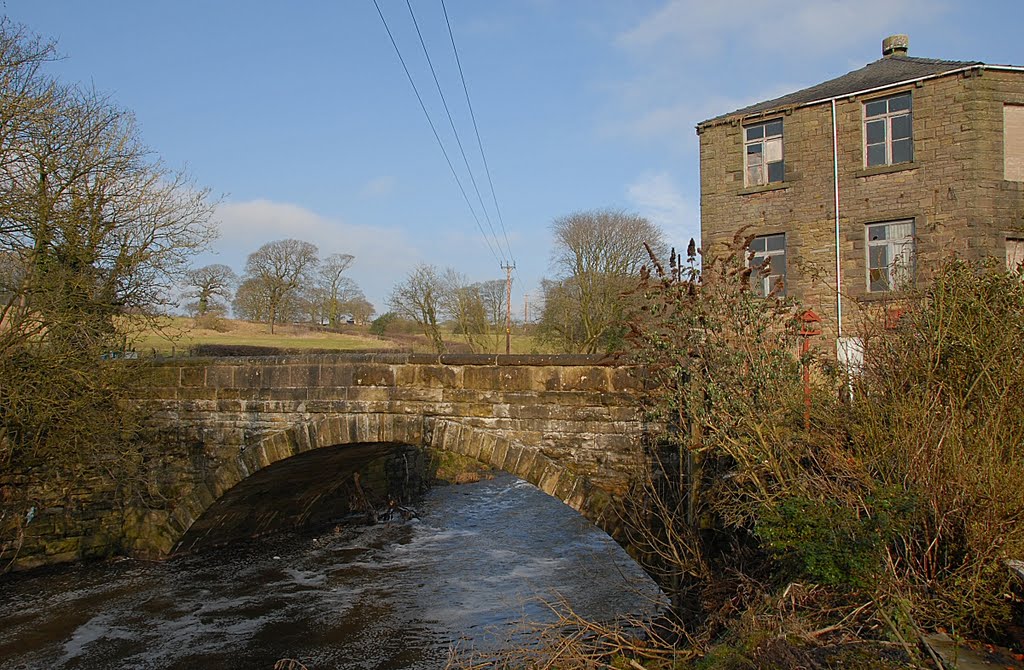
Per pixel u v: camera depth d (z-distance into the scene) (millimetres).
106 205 15031
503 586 14219
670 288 8523
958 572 5219
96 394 13672
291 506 18156
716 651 5418
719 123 21688
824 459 6848
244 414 13867
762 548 6895
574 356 10938
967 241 17875
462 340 41344
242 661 10969
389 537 18531
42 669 10594
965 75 18172
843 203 19625
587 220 38125
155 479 14852
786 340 8102
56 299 13312
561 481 10852
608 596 13156
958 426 6070
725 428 7793
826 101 19953
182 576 14930
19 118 13125
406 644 11523
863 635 5105
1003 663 4441
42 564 14805
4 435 13289
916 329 7754
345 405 12758
